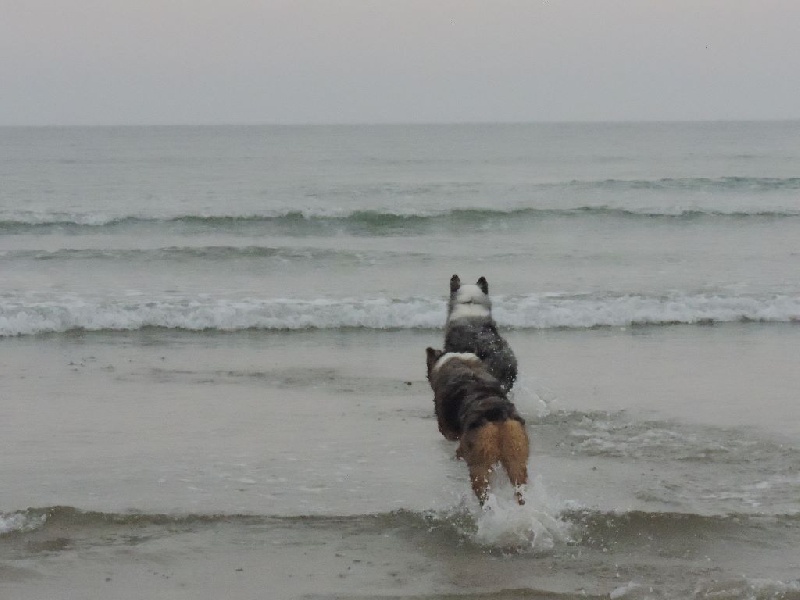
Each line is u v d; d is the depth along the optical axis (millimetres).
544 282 17297
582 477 7355
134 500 6848
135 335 13680
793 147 74938
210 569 5637
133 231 24594
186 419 9180
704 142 89000
